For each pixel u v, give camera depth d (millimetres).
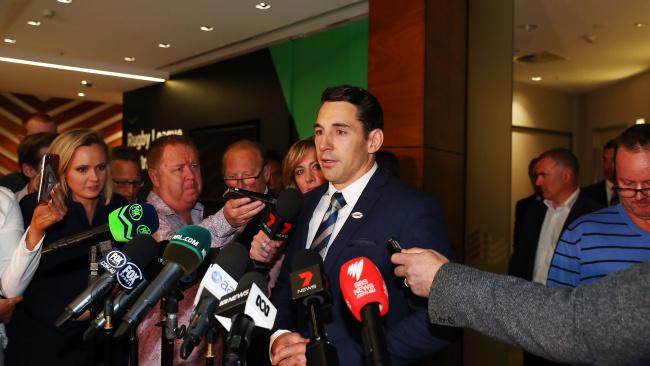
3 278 1714
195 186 2096
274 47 6988
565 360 956
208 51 7680
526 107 8438
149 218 1551
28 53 7883
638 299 883
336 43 6031
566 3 4938
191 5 5664
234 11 5836
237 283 1191
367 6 5488
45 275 1936
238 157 2531
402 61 3797
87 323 1939
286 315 1785
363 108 1673
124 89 10289
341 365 1486
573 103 9344
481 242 4328
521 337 991
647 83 7527
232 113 7785
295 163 2791
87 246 1994
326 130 1676
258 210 1725
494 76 4566
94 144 2066
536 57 6855
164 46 7406
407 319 1495
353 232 1636
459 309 1072
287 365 1365
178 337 1208
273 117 7023
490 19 4520
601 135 8883
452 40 4039
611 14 5199
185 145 2115
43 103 11344
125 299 1296
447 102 3959
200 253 1214
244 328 1069
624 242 1763
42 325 1947
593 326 915
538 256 3557
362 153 1683
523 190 8445
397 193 1672
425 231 1553
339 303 1580
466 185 4172
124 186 3455
